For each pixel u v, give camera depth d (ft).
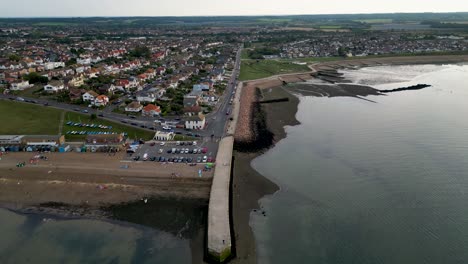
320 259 191.83
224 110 469.57
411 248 197.57
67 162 307.58
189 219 230.68
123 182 274.16
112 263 193.26
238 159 321.52
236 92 576.20
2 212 240.73
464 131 370.73
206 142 350.64
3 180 279.90
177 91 572.10
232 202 248.93
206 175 282.36
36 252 202.59
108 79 628.69
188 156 315.99
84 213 238.68
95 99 473.67
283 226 221.05
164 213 237.25
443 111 451.12
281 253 197.36
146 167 296.10
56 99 493.77
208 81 617.62
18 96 504.84
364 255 193.57
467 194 248.93
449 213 227.81
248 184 274.57
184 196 255.70
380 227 216.54
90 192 262.47
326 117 443.73
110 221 229.86
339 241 205.57
